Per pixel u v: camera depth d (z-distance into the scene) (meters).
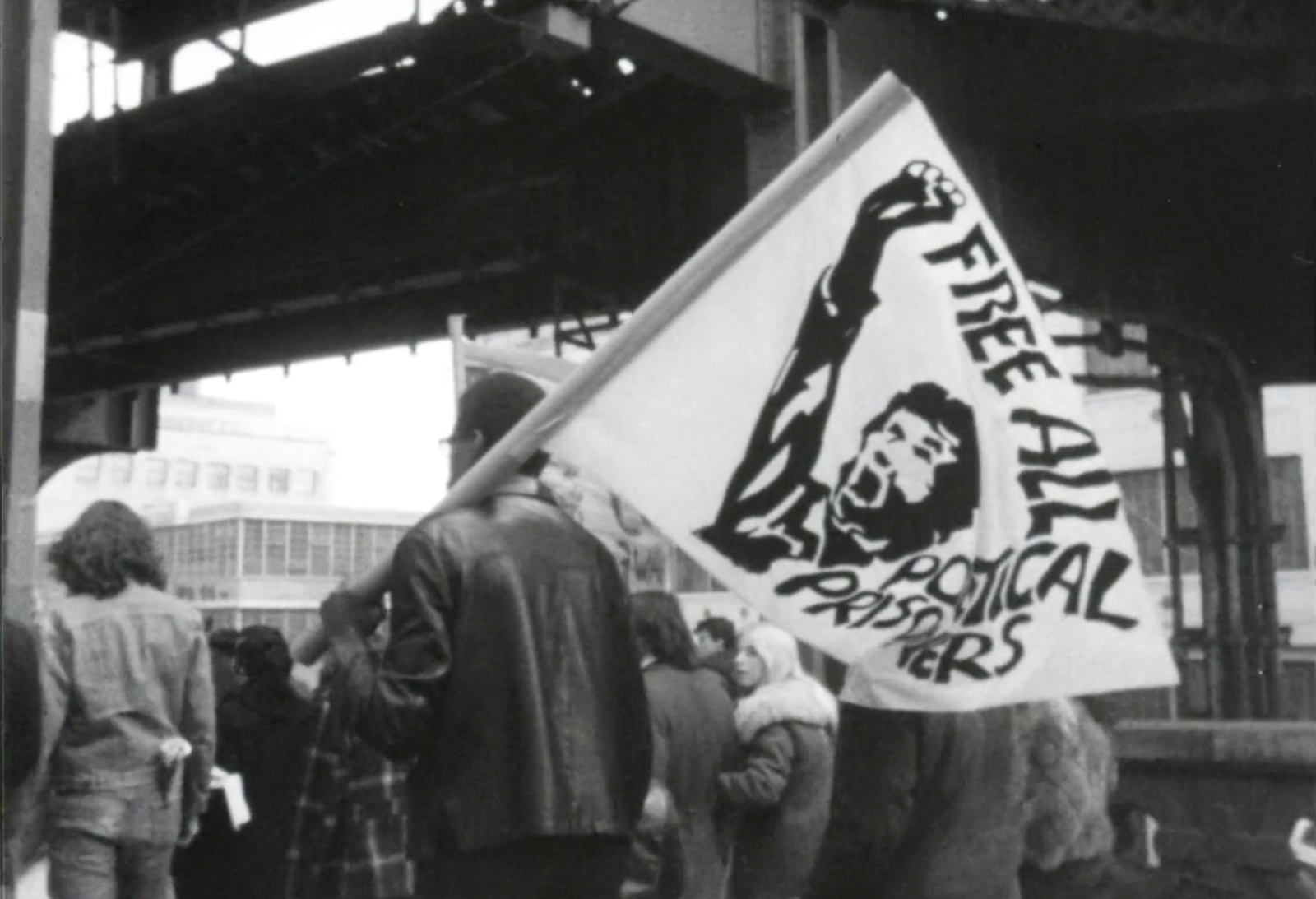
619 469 3.46
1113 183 17.12
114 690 5.35
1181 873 7.54
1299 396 35.56
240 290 17.14
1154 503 38.22
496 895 3.46
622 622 3.77
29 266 2.86
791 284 3.61
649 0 9.00
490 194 14.57
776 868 5.69
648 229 13.03
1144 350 19.44
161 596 5.54
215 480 87.75
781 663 5.79
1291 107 15.09
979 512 3.71
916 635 3.66
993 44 12.34
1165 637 3.80
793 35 9.79
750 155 9.88
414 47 12.27
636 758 3.73
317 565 48.06
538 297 17.58
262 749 6.85
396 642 3.44
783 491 3.56
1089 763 4.34
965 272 3.76
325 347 20.19
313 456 90.94
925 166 3.74
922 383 3.68
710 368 3.53
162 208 16.61
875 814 3.84
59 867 5.29
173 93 15.27
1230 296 19.58
